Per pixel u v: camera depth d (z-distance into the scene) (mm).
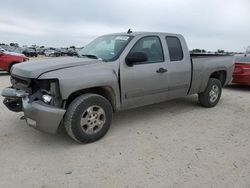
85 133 4133
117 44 4895
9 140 4320
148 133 4770
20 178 3219
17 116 5543
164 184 3139
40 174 3318
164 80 5234
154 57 5141
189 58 5766
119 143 4289
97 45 5324
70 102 4086
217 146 4258
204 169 3498
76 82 3918
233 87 10414
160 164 3617
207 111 6359
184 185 3125
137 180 3217
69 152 3936
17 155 3809
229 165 3615
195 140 4496
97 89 4500
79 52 5488
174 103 7055
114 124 5223
